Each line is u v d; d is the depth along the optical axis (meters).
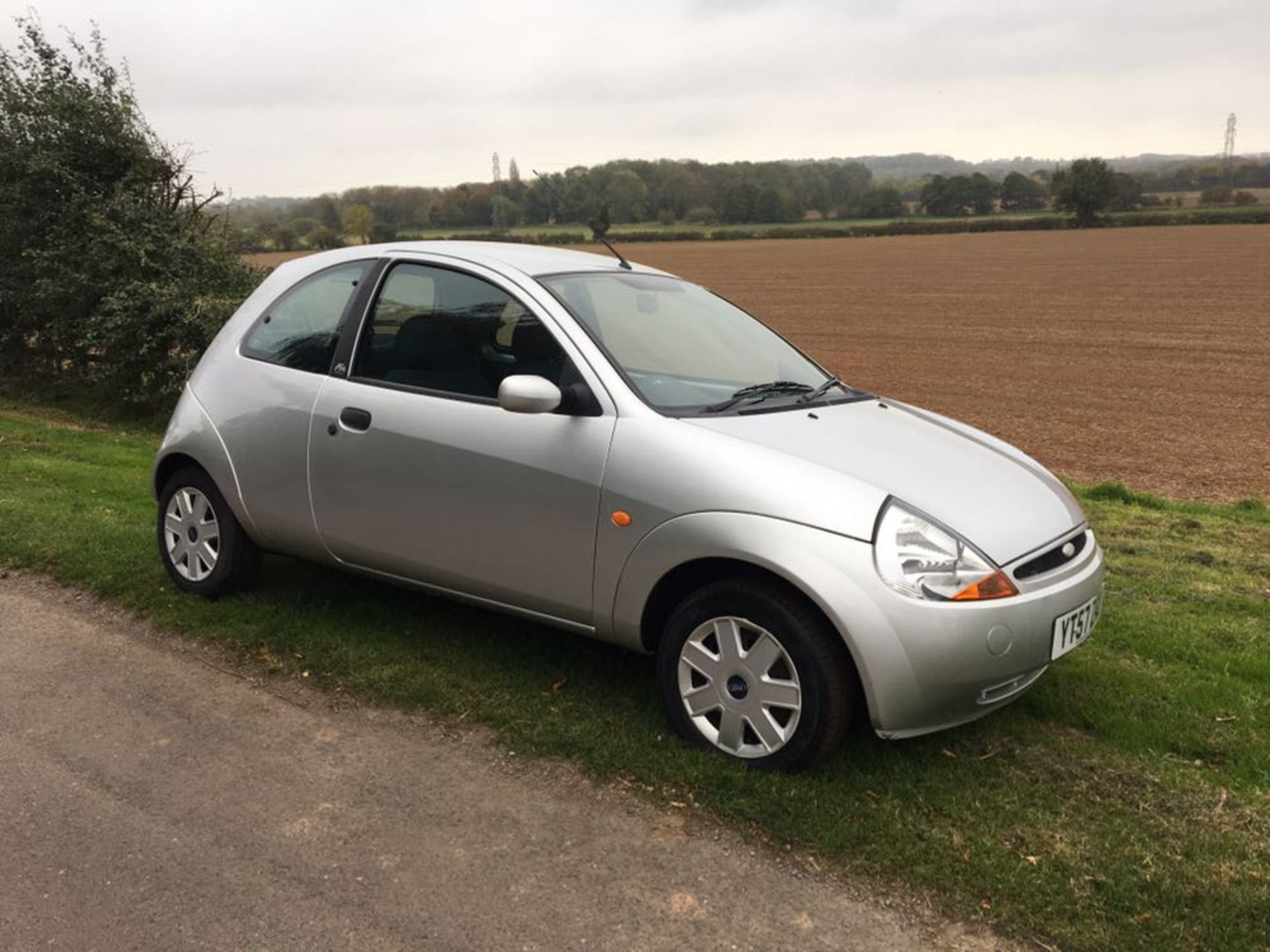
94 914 2.79
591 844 3.13
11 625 4.82
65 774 3.51
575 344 3.90
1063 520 3.76
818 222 131.50
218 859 3.04
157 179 14.05
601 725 3.83
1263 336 32.81
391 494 4.26
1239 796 3.45
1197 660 4.67
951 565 3.27
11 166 13.39
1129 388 23.05
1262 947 2.69
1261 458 14.88
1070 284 54.69
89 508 6.87
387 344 4.43
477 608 4.83
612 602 3.74
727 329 4.73
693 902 2.87
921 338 34.28
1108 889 2.91
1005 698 3.47
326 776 3.52
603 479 3.67
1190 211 117.50
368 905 2.85
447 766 3.59
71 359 14.12
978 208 134.88
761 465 3.46
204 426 4.90
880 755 3.64
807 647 3.34
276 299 4.96
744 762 3.52
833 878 2.98
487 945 2.69
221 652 4.53
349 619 4.84
